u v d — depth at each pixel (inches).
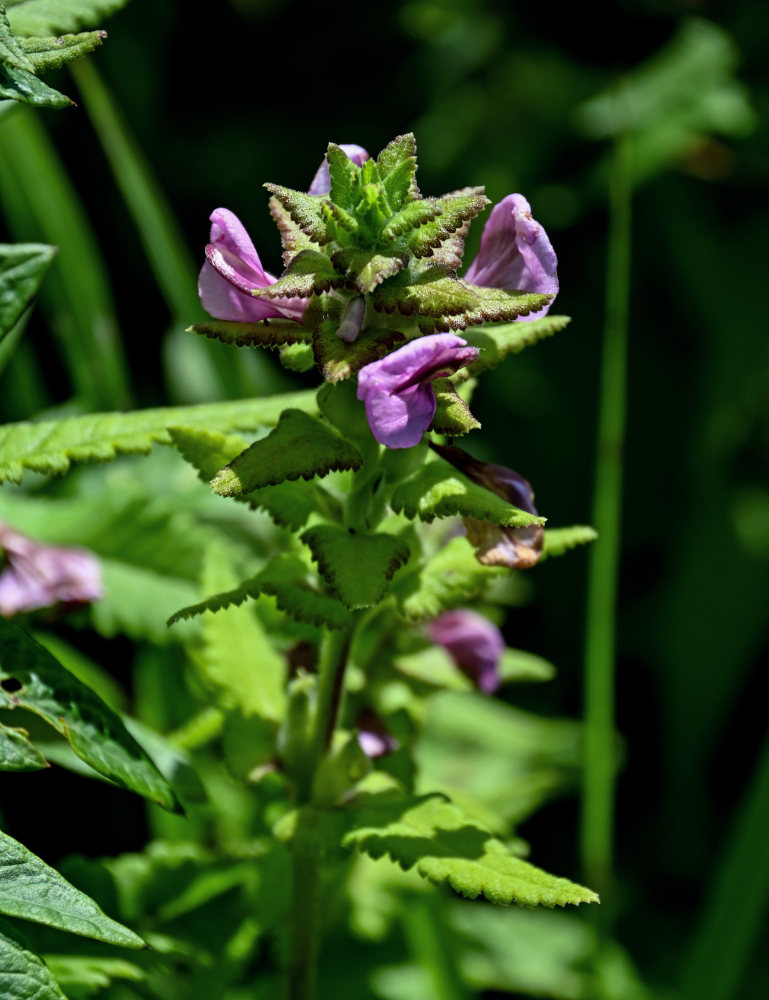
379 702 26.6
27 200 32.1
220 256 23.8
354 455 23.8
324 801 25.3
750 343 52.4
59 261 32.3
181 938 26.9
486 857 24.2
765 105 52.1
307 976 25.8
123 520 29.0
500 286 24.5
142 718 30.2
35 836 30.8
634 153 51.8
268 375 44.2
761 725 50.9
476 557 24.7
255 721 25.9
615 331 30.1
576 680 51.5
